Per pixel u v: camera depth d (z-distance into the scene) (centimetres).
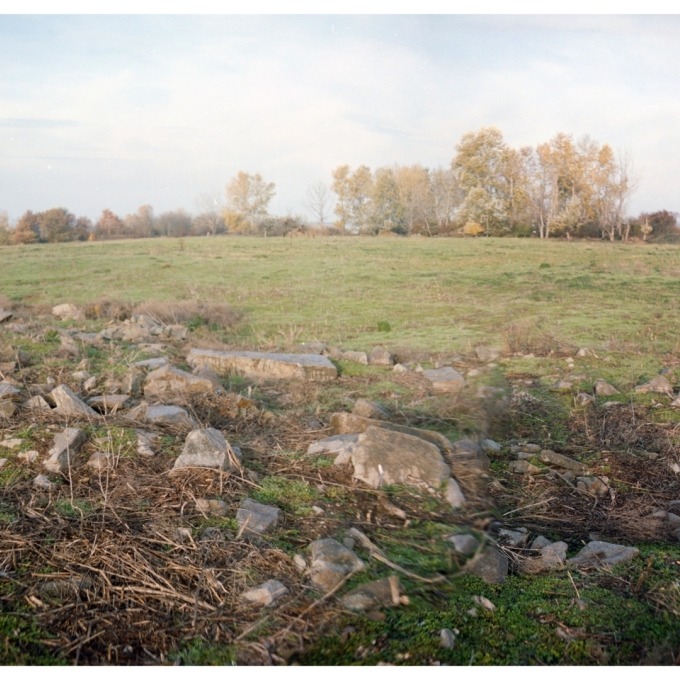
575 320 945
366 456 359
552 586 295
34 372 516
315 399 505
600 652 249
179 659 234
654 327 887
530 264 1521
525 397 571
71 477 344
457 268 1480
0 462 355
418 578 279
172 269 1489
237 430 423
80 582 266
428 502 334
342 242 1872
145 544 291
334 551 286
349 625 252
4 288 1255
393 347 758
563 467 439
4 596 257
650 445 481
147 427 402
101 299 1070
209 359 596
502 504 387
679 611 277
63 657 232
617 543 347
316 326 930
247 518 308
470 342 775
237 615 254
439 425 426
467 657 240
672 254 1623
